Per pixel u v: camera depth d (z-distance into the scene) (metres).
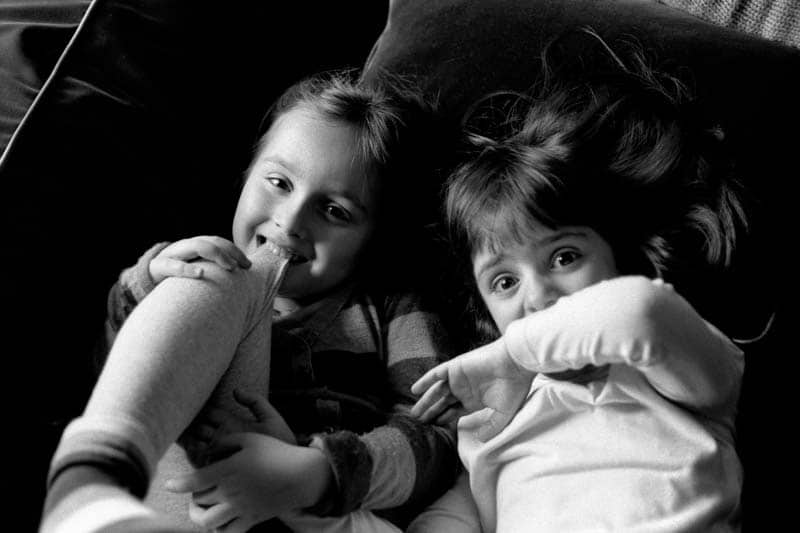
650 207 1.01
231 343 0.83
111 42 1.06
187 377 0.76
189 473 0.80
